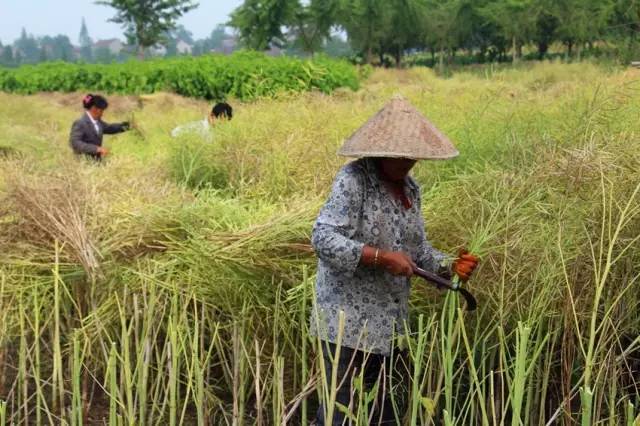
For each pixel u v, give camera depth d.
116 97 20.52
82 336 3.82
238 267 3.78
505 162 4.36
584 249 3.26
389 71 26.81
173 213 4.18
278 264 3.77
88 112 7.73
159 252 4.05
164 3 41.31
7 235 4.00
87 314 3.98
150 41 41.72
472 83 9.19
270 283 3.82
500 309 3.21
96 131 7.74
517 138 4.71
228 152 6.11
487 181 3.84
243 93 18.88
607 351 3.15
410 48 46.72
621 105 4.64
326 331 3.05
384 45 45.12
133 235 4.05
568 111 5.43
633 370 3.35
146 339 3.48
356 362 3.22
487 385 3.56
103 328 3.66
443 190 4.22
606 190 3.32
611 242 2.83
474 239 3.36
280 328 3.76
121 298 3.89
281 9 33.16
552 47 40.78
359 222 3.08
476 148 4.97
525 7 33.19
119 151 8.38
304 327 3.46
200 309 3.92
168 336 3.46
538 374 3.30
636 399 3.13
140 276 3.81
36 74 24.94
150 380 3.88
